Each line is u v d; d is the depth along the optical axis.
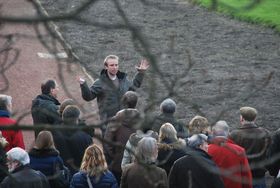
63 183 20.88
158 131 22.73
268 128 33.94
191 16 51.16
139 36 10.45
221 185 19.69
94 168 19.78
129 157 22.05
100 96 26.44
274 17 50.09
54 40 12.27
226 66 42.25
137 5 53.41
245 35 47.81
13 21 9.88
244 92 37.41
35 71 39.72
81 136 22.41
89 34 46.72
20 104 35.56
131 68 41.72
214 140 16.02
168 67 41.00
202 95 36.81
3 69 14.02
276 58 43.94
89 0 10.20
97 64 41.34
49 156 20.75
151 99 12.32
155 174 19.34
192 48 45.12
